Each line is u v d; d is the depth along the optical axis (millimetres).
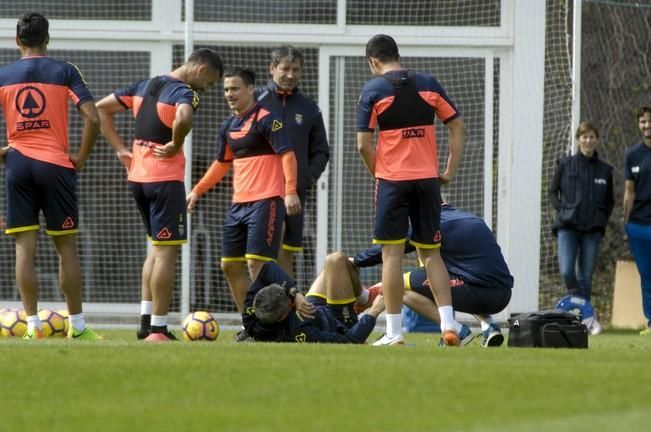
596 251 48125
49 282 52406
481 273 33250
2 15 52094
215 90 51875
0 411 16656
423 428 15008
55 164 31766
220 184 51469
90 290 52469
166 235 32750
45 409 16781
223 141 36625
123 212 52562
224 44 51875
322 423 15430
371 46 30453
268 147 35125
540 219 51156
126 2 51750
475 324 50219
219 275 51469
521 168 51219
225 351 23938
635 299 52562
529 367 20812
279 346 26156
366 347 26203
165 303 33000
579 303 47031
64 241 32375
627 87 59625
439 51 51688
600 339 41594
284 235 36844
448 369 20453
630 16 59375
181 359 21906
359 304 34000
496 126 51812
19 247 32281
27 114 31703
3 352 23391
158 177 32594
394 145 29812
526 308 50688
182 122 31797
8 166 31906
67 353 23109
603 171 48062
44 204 32125
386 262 30141
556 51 54125
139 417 16031
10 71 31969
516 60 51250
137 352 23453
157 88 32906
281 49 37156
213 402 17266
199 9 51750
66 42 51844
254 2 51719
